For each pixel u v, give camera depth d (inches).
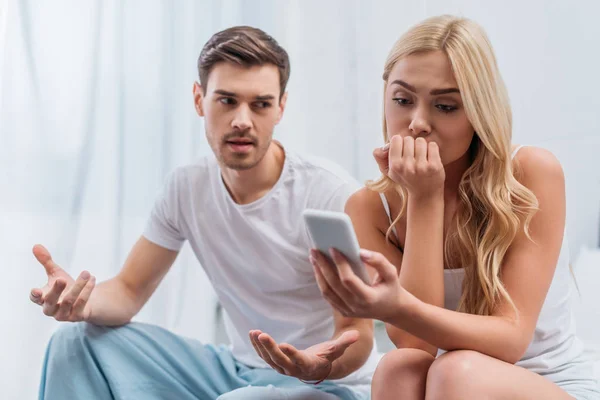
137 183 82.0
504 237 39.9
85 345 52.4
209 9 86.0
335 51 84.0
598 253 68.4
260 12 86.9
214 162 56.6
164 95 83.4
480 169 41.6
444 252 43.6
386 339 75.7
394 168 38.4
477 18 73.2
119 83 80.3
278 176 55.1
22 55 74.7
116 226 79.6
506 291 39.0
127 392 51.6
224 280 56.6
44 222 75.3
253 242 54.6
